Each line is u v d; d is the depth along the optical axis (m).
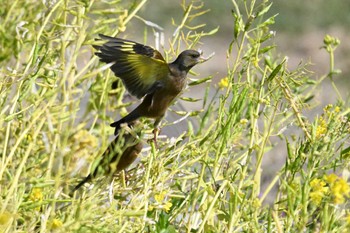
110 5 12.64
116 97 12.60
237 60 10.61
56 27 12.03
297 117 10.44
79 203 9.36
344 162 9.95
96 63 12.71
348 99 12.30
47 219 9.43
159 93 10.05
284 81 10.60
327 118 11.51
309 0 37.00
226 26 34.47
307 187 9.05
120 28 12.03
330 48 12.12
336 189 8.80
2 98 11.05
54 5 11.88
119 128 10.28
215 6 35.28
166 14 34.34
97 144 11.17
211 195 10.09
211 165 10.88
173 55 11.91
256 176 10.49
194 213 10.30
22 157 10.27
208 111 11.43
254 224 9.76
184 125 13.53
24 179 9.92
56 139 10.04
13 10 12.12
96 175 9.55
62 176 10.51
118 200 10.13
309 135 10.19
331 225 9.15
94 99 12.13
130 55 9.88
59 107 10.45
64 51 11.36
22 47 11.49
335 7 36.69
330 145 9.81
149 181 10.09
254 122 10.54
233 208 9.64
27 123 10.91
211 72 30.14
